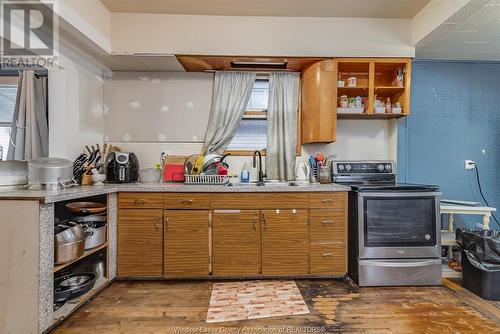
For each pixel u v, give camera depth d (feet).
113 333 5.41
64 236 5.72
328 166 9.27
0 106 9.59
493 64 9.72
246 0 7.55
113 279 7.59
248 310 6.24
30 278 5.07
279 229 7.72
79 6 6.72
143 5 7.82
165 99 9.67
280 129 9.45
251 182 9.32
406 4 7.84
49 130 7.83
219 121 9.51
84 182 8.00
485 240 6.89
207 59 8.57
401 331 5.49
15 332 5.08
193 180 8.50
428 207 7.55
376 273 7.39
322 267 7.77
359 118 9.68
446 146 9.64
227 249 7.68
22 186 6.56
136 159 9.23
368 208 7.45
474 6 6.53
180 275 7.67
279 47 8.43
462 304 6.54
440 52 9.07
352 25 8.55
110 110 9.61
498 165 9.70
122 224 7.68
